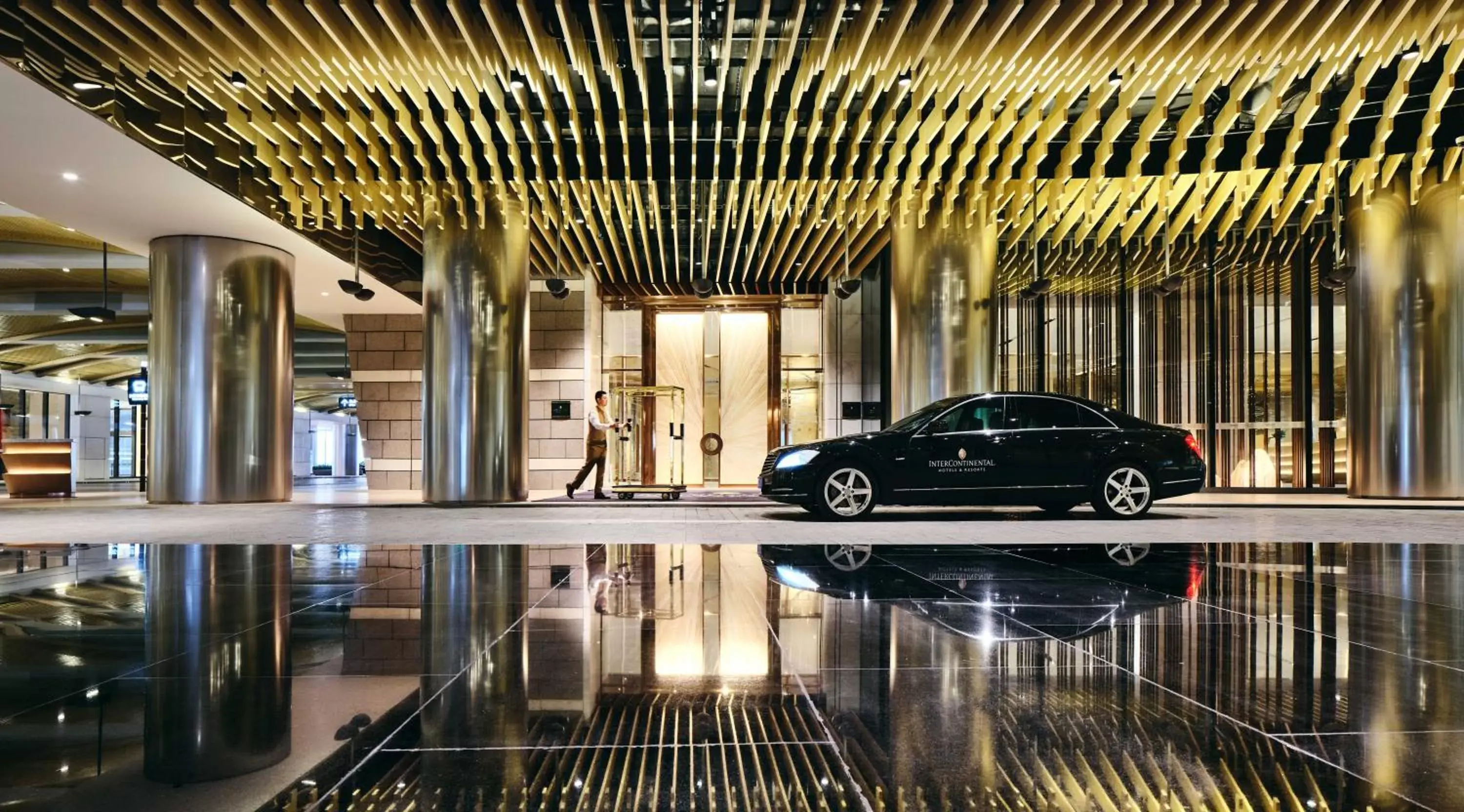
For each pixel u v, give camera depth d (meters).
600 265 17.28
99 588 4.48
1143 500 9.23
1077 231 14.17
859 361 17.70
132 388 22.33
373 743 2.10
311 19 7.22
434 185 10.65
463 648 3.11
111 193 10.11
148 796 1.76
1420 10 7.21
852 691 2.55
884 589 4.41
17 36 6.69
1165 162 10.26
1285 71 8.39
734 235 15.44
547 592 4.30
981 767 1.95
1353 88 8.89
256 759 1.99
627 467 17.75
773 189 11.08
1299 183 11.29
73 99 7.36
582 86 9.33
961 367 11.24
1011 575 4.90
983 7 7.02
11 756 2.00
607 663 2.89
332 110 9.09
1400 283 12.16
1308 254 14.95
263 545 6.52
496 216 11.61
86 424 32.47
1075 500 9.20
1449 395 11.95
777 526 8.33
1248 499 13.29
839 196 11.67
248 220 11.28
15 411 28.84
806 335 18.02
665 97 9.59
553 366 17.19
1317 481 16.11
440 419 11.65
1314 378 16.09
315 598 4.15
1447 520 9.10
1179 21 7.03
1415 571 5.04
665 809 1.71
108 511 11.02
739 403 18.05
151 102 8.48
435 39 7.38
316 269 14.13
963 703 2.43
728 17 7.02
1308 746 2.09
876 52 7.99
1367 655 3.00
